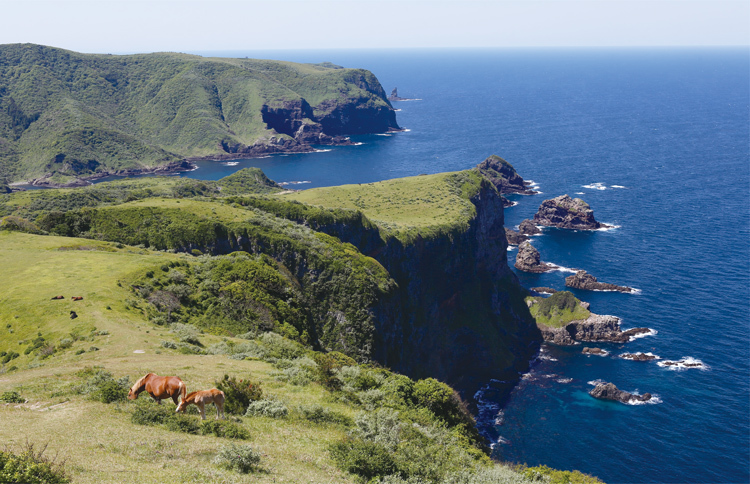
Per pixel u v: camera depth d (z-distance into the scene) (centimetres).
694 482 8706
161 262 8831
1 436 2509
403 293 13175
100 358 4906
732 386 11162
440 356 13438
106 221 11344
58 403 3309
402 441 3716
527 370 12594
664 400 10831
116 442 2611
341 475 2900
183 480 2278
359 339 10494
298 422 3678
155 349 5291
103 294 6925
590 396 11200
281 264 10662
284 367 5250
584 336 13638
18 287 7156
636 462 9219
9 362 5294
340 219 13162
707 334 13175
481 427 10388
